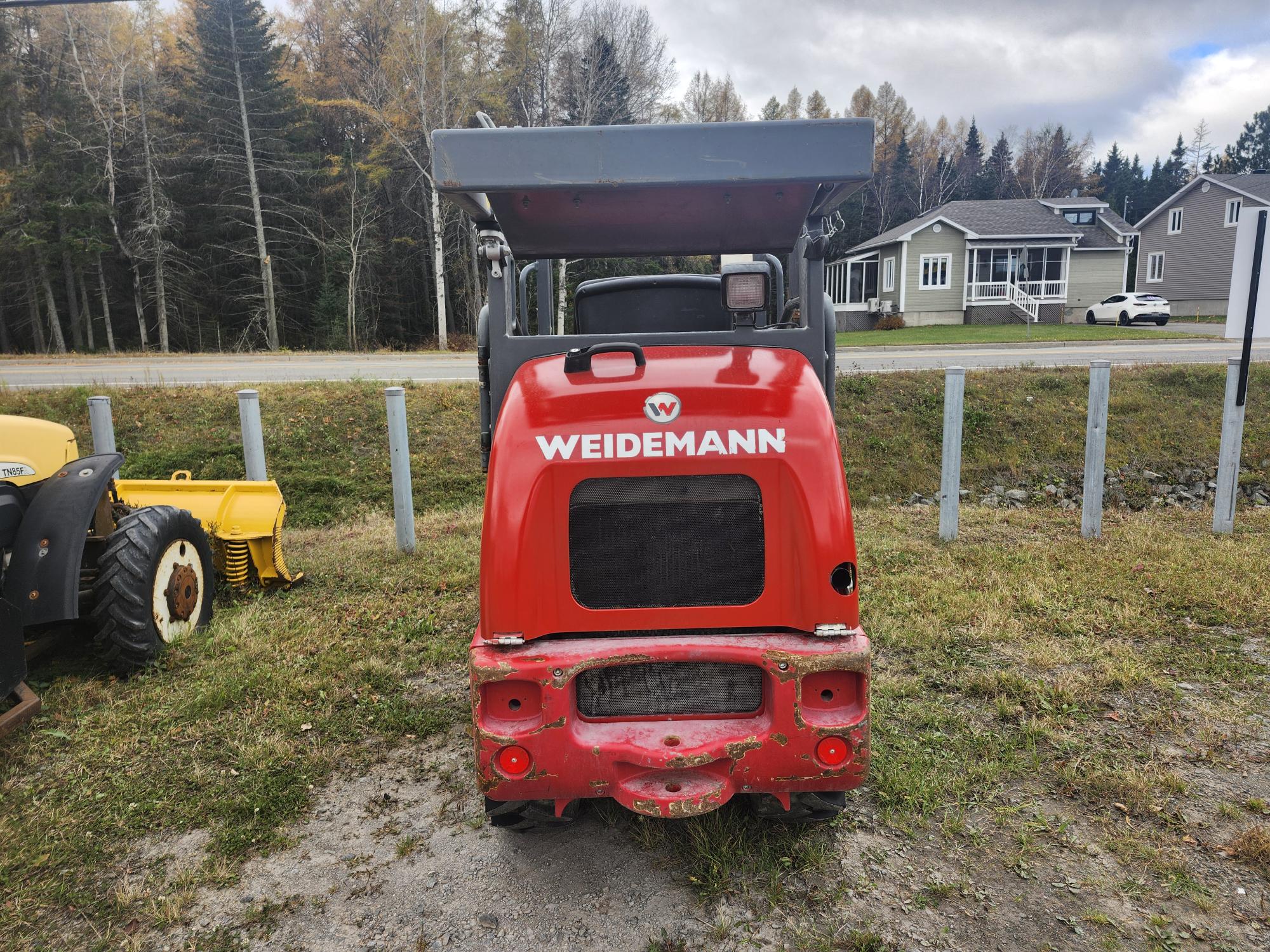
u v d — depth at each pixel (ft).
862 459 37.63
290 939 8.05
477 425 39.68
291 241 124.57
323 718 12.51
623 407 8.11
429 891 8.71
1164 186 254.68
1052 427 39.27
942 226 120.16
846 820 9.76
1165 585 17.71
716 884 8.59
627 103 104.99
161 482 19.10
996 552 21.34
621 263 66.13
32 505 12.91
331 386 42.50
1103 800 10.05
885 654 14.79
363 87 111.34
